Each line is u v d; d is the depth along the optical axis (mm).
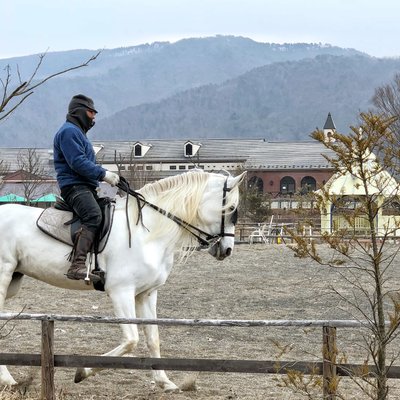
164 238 8328
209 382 8664
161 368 7156
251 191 45438
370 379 7273
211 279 19250
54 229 8305
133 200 8344
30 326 12023
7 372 8219
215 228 8500
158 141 89375
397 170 5301
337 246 5453
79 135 8203
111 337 11336
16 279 8820
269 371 6953
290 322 6738
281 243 33094
